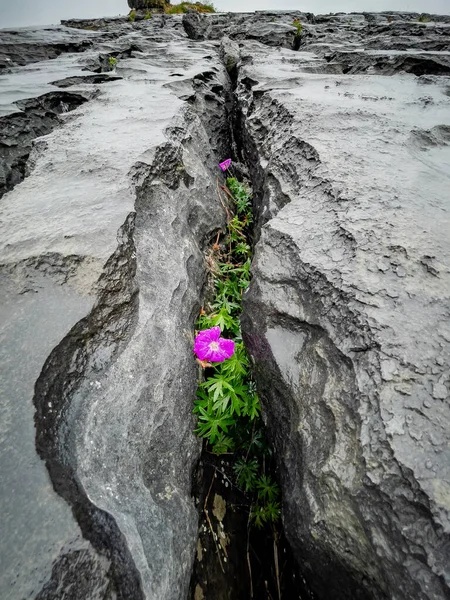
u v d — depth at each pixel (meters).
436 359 1.26
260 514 1.89
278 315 1.85
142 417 1.66
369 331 1.40
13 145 4.27
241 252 3.89
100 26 22.88
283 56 9.23
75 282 1.79
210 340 1.95
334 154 2.67
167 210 2.91
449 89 4.86
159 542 1.31
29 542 1.02
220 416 1.98
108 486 1.33
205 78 7.39
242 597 1.69
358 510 1.14
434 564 0.95
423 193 2.15
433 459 1.07
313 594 1.43
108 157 2.91
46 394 1.39
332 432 1.35
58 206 2.30
